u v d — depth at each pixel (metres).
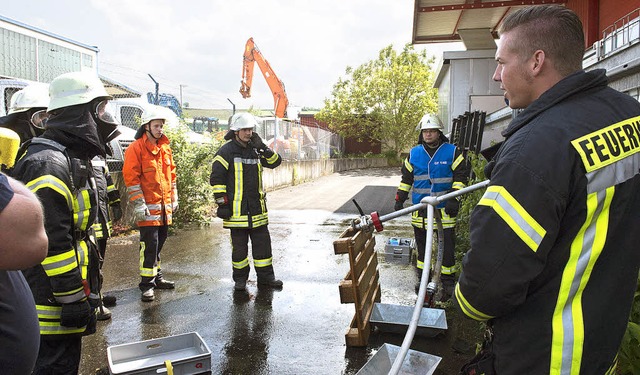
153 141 5.48
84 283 2.49
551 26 1.60
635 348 2.34
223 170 5.48
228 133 5.62
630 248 1.53
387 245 6.95
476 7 10.69
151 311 4.99
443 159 5.31
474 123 9.09
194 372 3.23
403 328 4.27
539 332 1.51
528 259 1.45
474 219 1.58
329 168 25.97
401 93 35.12
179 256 7.30
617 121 1.55
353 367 3.77
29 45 9.86
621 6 8.59
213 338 4.32
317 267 6.73
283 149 18.86
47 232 2.32
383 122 35.53
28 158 2.39
